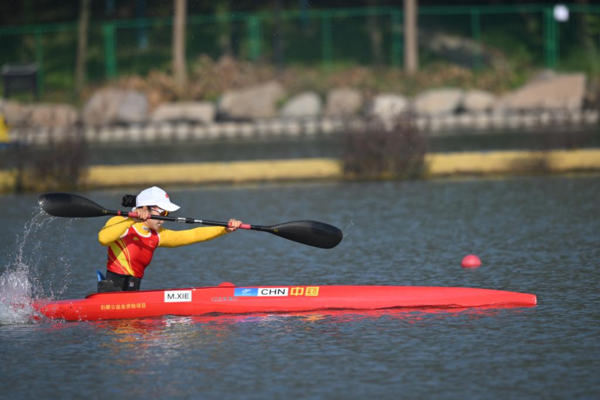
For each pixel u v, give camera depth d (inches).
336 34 6181.1
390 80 5280.5
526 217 2074.3
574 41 5841.5
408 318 1240.8
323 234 1362.0
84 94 5241.1
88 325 1250.0
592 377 985.5
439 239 1857.8
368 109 3070.9
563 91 4623.5
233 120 4712.1
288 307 1293.1
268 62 5895.7
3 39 5974.4
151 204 1302.9
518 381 978.7
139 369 1050.1
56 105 4859.7
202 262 1707.7
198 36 6146.7
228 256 1759.4
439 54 6048.2
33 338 1189.1
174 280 1556.3
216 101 5103.3
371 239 1884.8
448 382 980.6
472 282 1473.9
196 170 2876.5
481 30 6289.4
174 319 1267.2
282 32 6171.3
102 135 4389.8
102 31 6112.2
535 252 1691.7
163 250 1835.6
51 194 1317.7
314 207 2333.9
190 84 5226.4
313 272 1592.0
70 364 1076.5
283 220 2146.9
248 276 1573.6
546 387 958.4
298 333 1181.7
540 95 4645.7
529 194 2423.7
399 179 2859.3
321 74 5462.6
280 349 1114.1
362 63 5940.0
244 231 2039.9
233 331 1198.9
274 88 4825.3
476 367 1027.3
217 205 2413.9
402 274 1553.9
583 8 5900.6
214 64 5610.2
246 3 6333.7
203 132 4436.5
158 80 5206.7
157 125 4537.4
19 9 6318.9
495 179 2763.3
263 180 2896.2
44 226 2139.5
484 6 6451.8
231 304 1291.8
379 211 2242.9
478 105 4685.0
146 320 1267.2
